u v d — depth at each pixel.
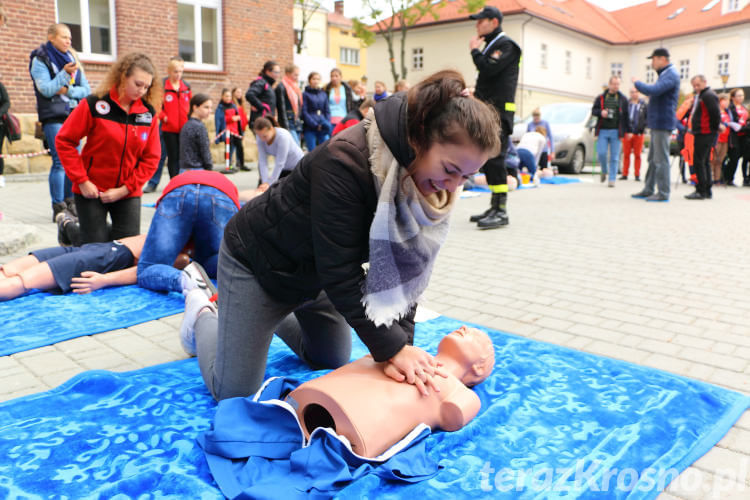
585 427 2.37
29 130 11.82
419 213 1.83
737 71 41.69
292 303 2.32
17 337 3.41
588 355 3.11
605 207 9.14
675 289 4.53
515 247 6.12
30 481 1.96
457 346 2.55
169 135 10.02
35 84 6.83
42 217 7.51
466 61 33.34
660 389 2.68
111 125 4.55
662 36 44.12
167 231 4.36
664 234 6.83
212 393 2.55
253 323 2.30
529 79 33.22
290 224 2.05
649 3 50.09
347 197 1.84
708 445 2.24
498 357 3.08
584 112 16.06
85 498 1.88
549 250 5.98
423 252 1.95
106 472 2.03
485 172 7.21
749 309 4.00
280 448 2.13
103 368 3.06
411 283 2.00
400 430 2.14
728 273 5.00
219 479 1.97
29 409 2.50
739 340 3.42
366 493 1.88
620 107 11.95
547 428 2.36
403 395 2.17
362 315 2.00
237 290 2.27
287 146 7.05
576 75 38.88
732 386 2.83
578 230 7.10
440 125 1.61
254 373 2.41
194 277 3.23
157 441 2.22
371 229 1.83
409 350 2.20
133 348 3.34
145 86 4.50
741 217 8.08
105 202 4.75
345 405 2.06
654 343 3.40
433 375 2.24
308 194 1.99
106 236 4.87
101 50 13.28
